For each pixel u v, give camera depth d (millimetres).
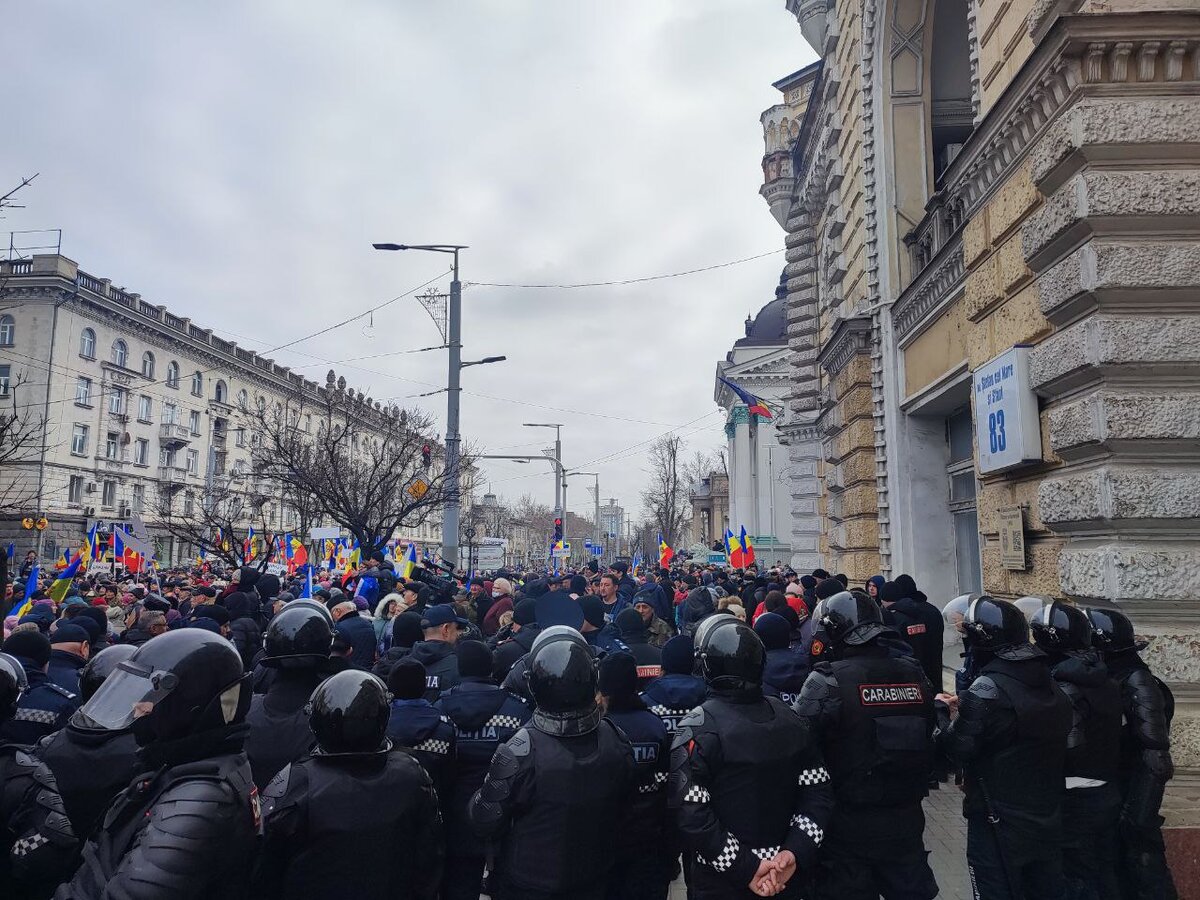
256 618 9266
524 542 104188
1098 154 5332
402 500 21047
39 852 2812
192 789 2230
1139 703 4184
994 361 6723
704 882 3311
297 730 3787
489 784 3287
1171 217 5207
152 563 24891
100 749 3275
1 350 39688
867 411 12141
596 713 3438
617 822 3416
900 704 3713
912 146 11398
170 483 47438
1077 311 5559
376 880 2754
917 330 10086
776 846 3240
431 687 5488
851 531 12633
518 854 3223
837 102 14227
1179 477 5035
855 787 3645
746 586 12297
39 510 35531
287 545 19766
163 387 47906
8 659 3348
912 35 11422
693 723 3361
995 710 3779
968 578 10086
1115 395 5211
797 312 18891
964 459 10117
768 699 3494
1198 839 4727
